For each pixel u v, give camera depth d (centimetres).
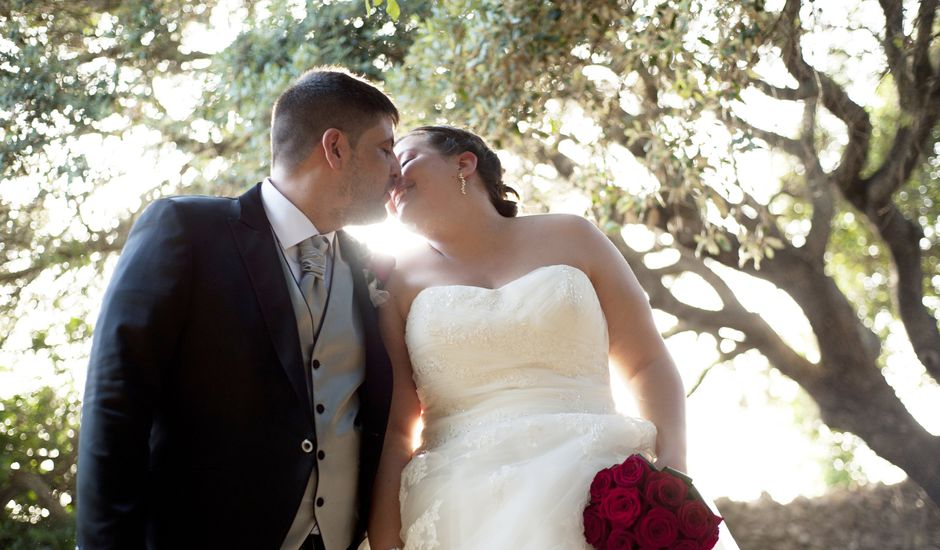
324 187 254
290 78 666
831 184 799
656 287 916
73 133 683
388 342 286
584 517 239
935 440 895
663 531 229
